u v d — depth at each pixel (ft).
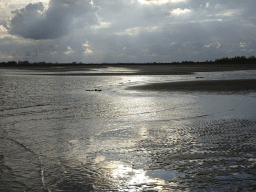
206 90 72.33
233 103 49.62
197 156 21.17
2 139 26.89
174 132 29.27
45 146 24.43
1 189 15.69
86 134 28.89
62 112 42.91
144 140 26.21
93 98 60.03
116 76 149.59
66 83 104.53
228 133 28.32
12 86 90.99
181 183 16.42
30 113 42.09
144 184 16.38
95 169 18.78
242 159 20.36
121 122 35.12
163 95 64.08
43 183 16.51
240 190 15.39
